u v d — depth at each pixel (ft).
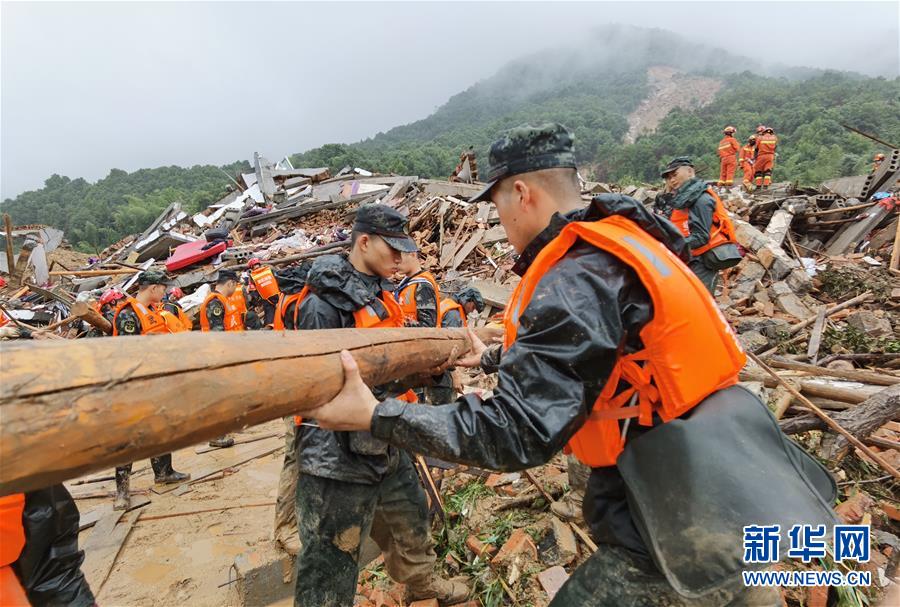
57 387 2.19
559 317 3.52
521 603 8.08
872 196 32.07
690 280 3.97
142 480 14.48
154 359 2.54
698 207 13.16
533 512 10.16
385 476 7.02
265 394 3.03
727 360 4.02
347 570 6.65
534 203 4.52
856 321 17.52
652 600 4.22
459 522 10.32
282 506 10.09
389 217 7.23
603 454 4.27
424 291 10.09
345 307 6.82
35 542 5.09
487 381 16.96
